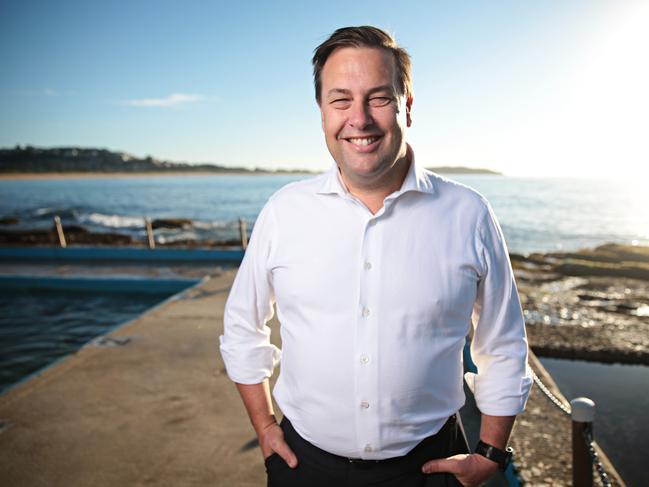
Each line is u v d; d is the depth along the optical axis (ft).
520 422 11.30
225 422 11.09
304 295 4.12
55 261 35.60
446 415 4.30
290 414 4.48
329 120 3.92
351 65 3.78
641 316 25.81
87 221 105.40
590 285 34.60
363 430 4.06
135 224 98.07
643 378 18.53
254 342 4.91
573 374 19.01
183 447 10.09
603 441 14.07
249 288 4.75
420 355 3.96
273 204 4.43
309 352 4.13
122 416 11.39
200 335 16.99
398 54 3.95
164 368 14.15
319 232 4.09
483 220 4.10
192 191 308.40
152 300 28.30
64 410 11.67
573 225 119.85
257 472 9.23
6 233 66.64
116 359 14.83
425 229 3.97
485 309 4.26
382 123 3.77
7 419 11.27
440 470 4.20
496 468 4.30
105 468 9.40
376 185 4.04
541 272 39.99
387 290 3.94
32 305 27.61
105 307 27.20
